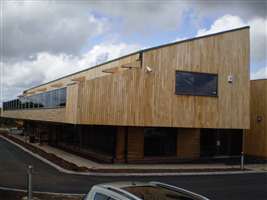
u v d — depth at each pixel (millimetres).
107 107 24312
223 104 27531
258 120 31391
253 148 31625
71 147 35719
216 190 16594
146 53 25047
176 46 26016
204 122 26781
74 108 26031
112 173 20875
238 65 28203
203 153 29641
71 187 16203
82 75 36312
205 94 26906
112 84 24328
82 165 24188
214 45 27438
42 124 47094
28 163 24625
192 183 18359
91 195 5922
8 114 63719
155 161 27156
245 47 28547
